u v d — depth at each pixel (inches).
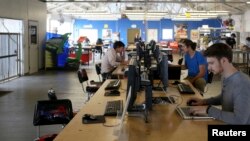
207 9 701.9
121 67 277.9
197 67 203.3
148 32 918.4
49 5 665.0
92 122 99.6
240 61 513.3
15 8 401.7
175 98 137.3
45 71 486.9
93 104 126.2
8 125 199.9
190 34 879.1
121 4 708.7
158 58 190.4
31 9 460.4
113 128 93.5
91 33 932.0
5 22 391.5
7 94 299.6
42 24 513.3
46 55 511.8
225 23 701.9
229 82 86.1
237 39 650.2
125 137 85.1
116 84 171.6
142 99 125.0
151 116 107.1
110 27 927.7
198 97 137.6
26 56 443.8
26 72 444.5
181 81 187.9
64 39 520.4
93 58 652.7
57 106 117.7
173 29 915.4
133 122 99.7
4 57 378.6
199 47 592.1
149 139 83.2
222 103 93.1
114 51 272.8
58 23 791.1
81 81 213.3
